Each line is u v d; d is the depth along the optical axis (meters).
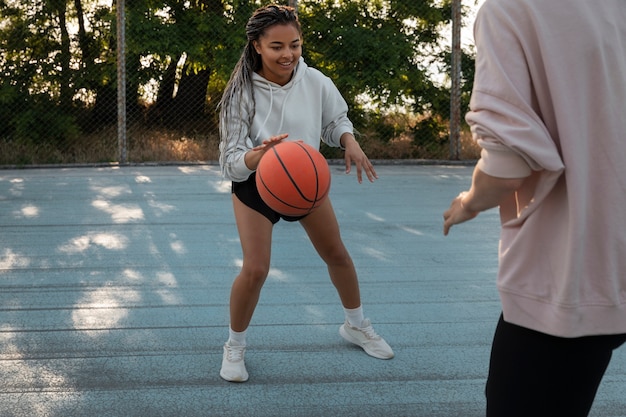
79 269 4.77
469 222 6.33
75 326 3.71
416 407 2.85
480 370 3.21
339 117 3.04
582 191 1.56
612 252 1.61
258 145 2.89
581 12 1.56
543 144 1.52
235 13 11.12
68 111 10.90
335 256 3.20
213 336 3.59
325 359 3.31
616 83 1.58
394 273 4.75
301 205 2.62
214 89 11.95
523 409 1.71
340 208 6.98
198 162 9.98
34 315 3.87
